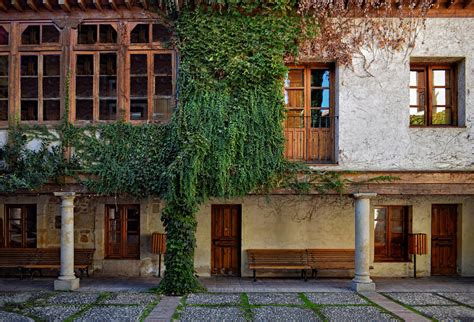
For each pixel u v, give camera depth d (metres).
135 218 11.56
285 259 11.05
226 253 11.61
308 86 9.98
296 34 9.36
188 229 9.29
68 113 9.57
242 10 9.34
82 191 9.58
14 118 9.59
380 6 9.38
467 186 9.47
